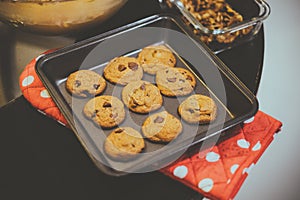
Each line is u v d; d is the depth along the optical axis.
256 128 0.90
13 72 0.99
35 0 0.90
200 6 1.18
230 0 1.20
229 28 1.07
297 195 1.25
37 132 0.88
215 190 0.82
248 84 0.99
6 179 0.82
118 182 0.83
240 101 0.91
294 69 1.42
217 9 1.18
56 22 0.96
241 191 1.25
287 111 1.34
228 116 0.91
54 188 0.82
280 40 1.48
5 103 0.94
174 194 0.83
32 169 0.84
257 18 1.09
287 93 1.37
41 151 0.86
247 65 1.03
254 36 1.09
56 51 0.93
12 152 0.85
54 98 0.88
